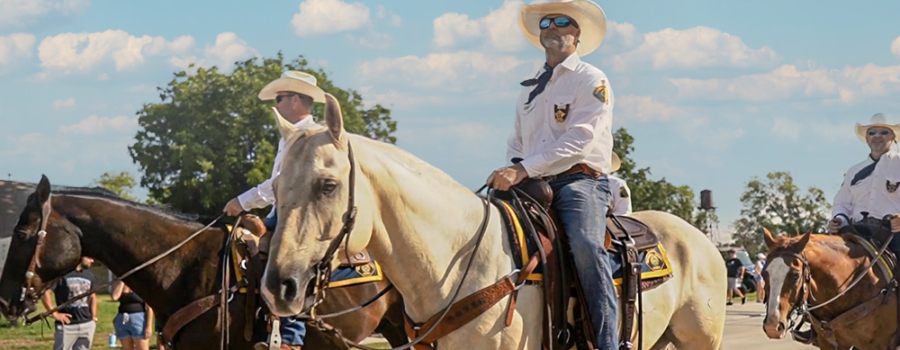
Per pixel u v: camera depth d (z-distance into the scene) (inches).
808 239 309.6
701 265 204.1
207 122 1182.9
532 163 171.2
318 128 146.6
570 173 177.6
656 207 1180.5
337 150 143.8
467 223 161.8
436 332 159.3
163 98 1208.8
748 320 689.0
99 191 249.6
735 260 920.9
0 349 539.8
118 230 229.1
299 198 140.5
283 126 147.3
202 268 229.5
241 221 228.4
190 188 1190.9
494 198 173.5
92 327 376.8
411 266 157.5
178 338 229.0
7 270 224.5
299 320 228.2
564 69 182.2
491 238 162.9
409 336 167.2
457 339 159.2
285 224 139.7
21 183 458.0
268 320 221.8
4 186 450.6
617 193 270.7
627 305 180.1
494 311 158.9
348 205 143.9
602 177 180.5
